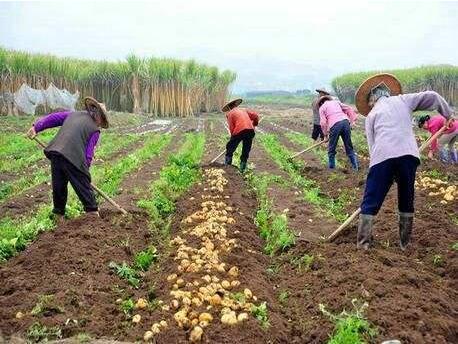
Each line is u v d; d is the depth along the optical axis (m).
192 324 5.41
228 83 46.16
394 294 5.89
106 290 6.45
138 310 5.90
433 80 41.41
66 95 32.47
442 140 14.54
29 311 5.70
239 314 5.61
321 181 13.21
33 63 32.41
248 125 14.09
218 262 7.04
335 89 54.69
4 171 14.13
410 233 7.80
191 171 14.11
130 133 24.94
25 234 8.38
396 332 5.07
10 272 6.79
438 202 10.58
